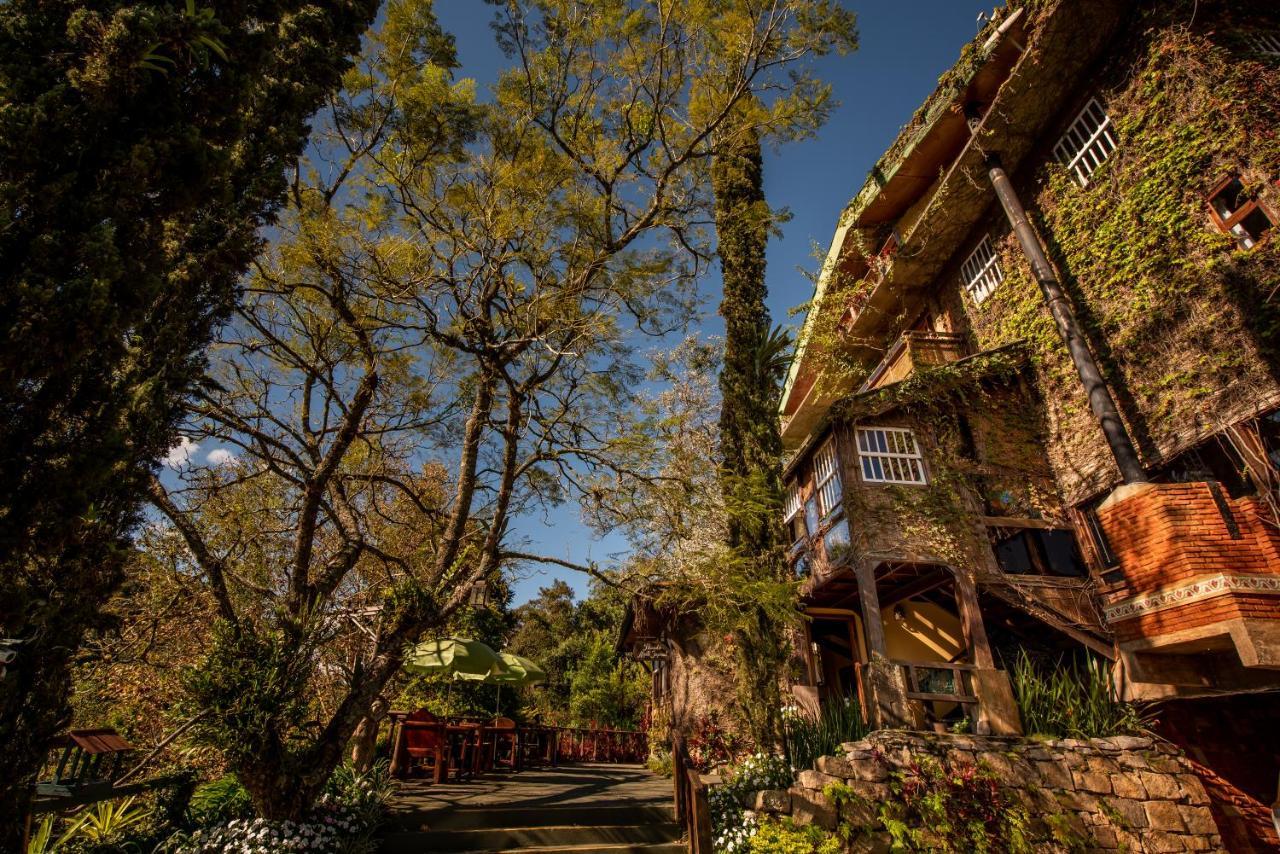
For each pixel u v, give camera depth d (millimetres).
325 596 7906
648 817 7520
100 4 3275
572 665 29031
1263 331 7414
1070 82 10305
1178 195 8555
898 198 14945
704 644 12938
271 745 6305
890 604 12000
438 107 8312
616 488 9398
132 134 3416
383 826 6969
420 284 8156
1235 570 6734
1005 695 8047
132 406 3959
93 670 8297
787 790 6773
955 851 6258
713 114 9805
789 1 8727
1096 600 9164
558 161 9039
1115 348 9297
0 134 2900
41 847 5195
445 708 14219
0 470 2996
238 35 3975
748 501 8180
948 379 10859
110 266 3061
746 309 9906
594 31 8773
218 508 9445
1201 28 8594
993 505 10391
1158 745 7383
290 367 9477
